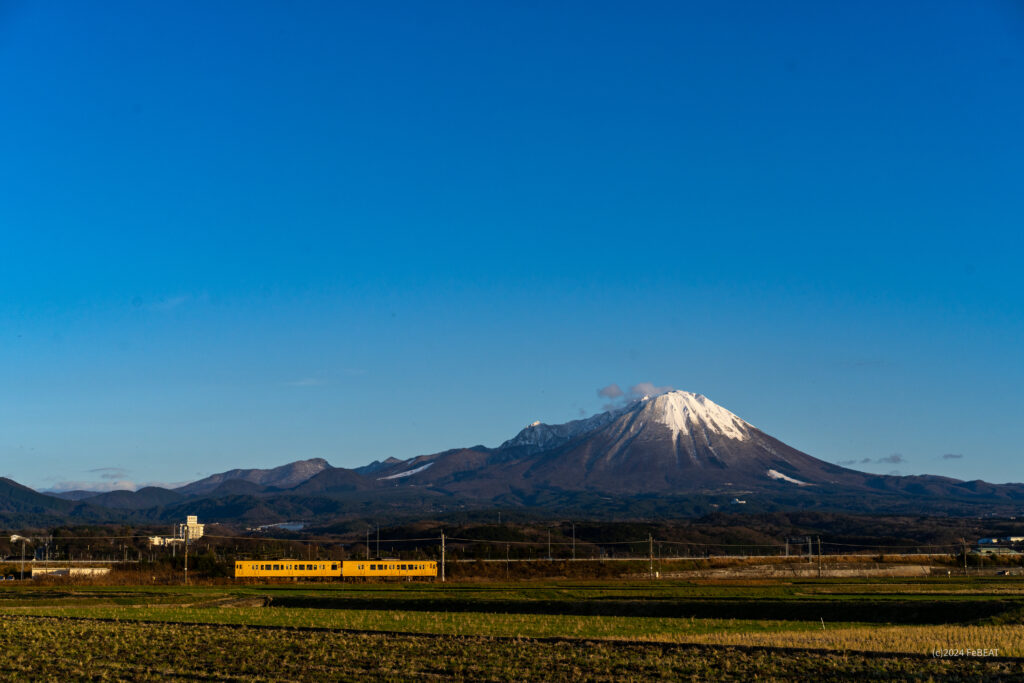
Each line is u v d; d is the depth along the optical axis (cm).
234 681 4409
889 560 17950
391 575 14400
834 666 4659
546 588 11562
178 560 15350
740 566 16762
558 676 4497
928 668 4578
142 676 4575
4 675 4594
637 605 8744
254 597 10281
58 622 7056
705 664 4784
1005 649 5084
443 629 6725
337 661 5019
